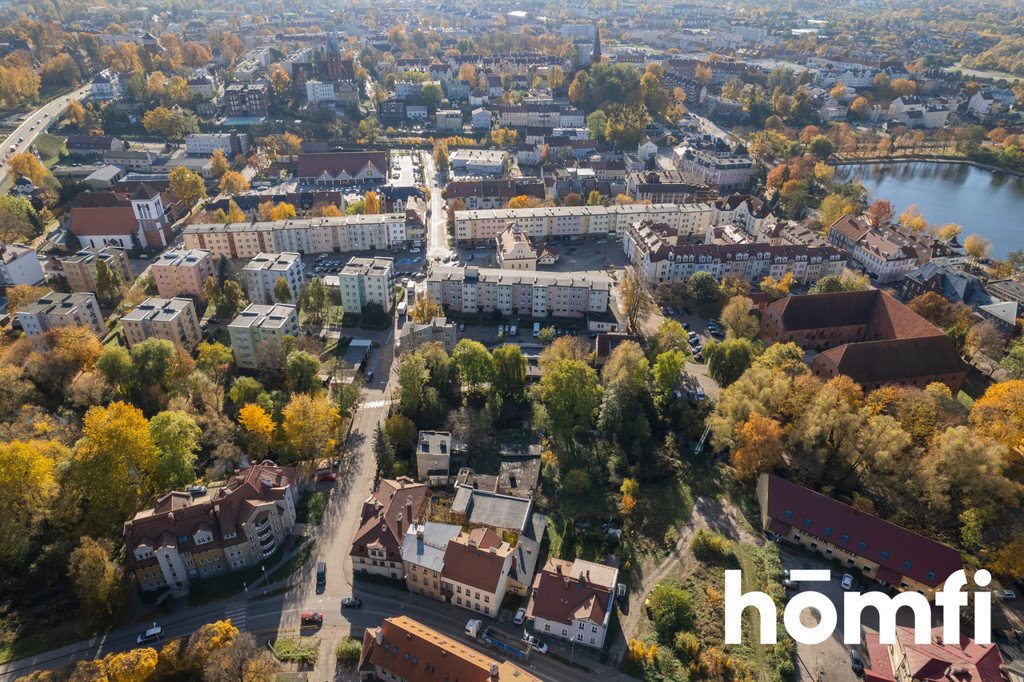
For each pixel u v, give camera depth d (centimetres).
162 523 14075
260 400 18862
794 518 15550
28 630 13325
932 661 12019
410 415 19588
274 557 15250
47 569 14262
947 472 16150
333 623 13738
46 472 14938
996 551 14688
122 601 13488
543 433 19525
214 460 17950
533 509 16750
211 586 14488
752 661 12962
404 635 12269
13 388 18475
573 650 13212
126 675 11412
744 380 18550
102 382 19438
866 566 14812
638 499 17038
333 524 16188
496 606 13825
